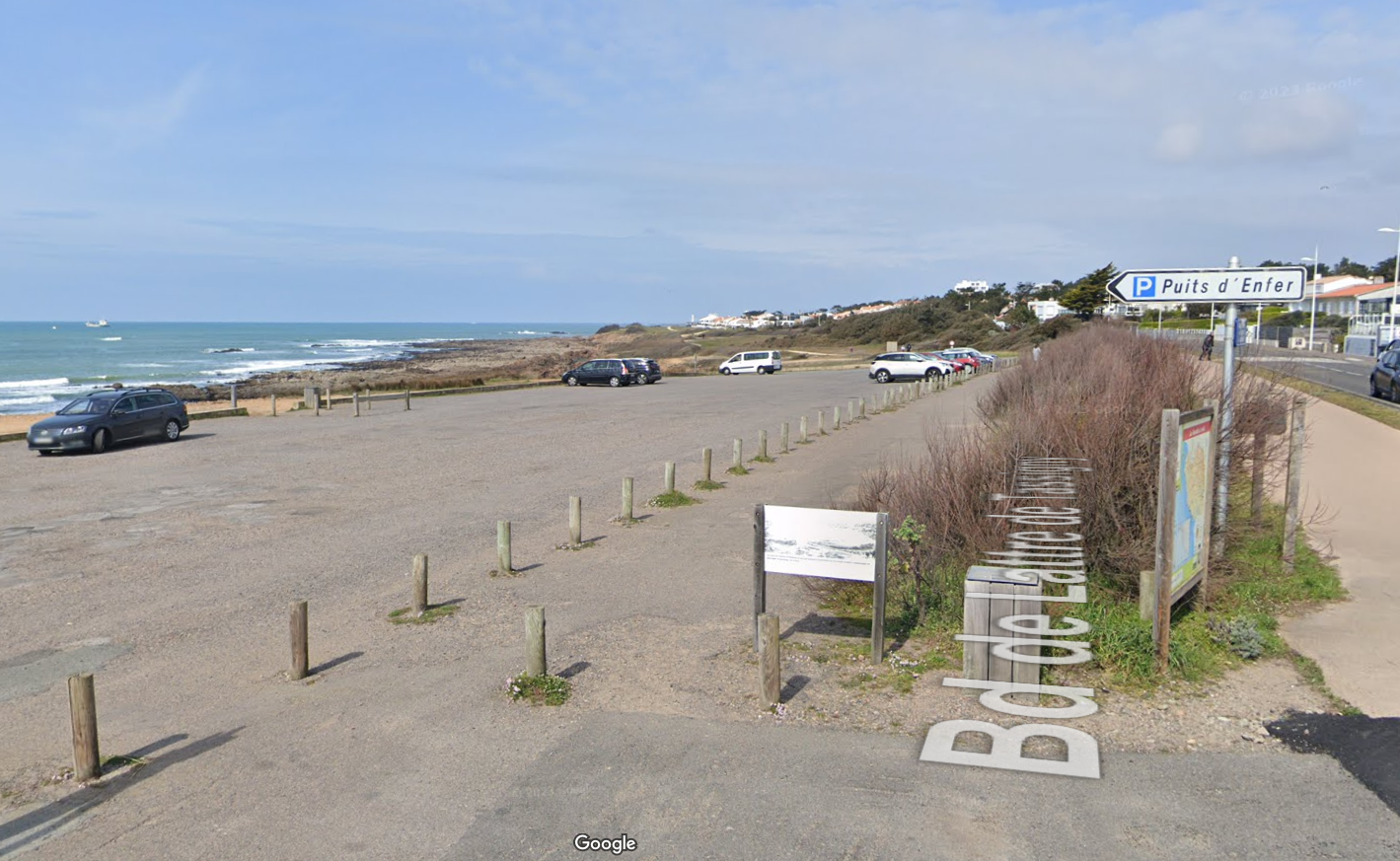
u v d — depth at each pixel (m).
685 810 4.80
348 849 4.59
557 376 60.47
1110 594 7.56
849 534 6.74
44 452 21.64
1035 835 4.37
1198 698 5.79
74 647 8.05
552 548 11.45
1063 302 79.69
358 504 14.74
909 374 45.00
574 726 5.95
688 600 8.95
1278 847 4.18
